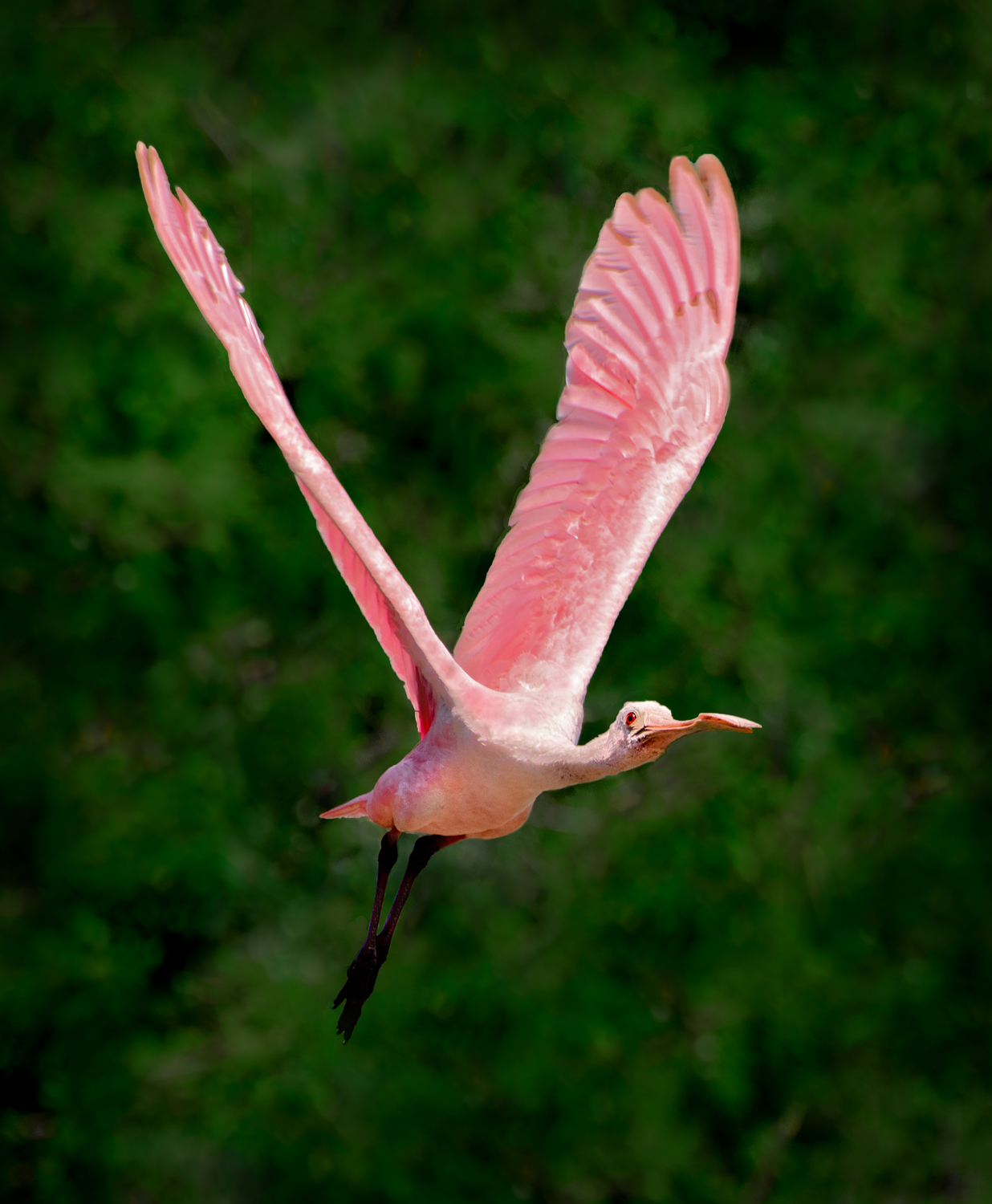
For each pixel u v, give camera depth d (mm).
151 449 15344
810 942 15922
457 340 15859
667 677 15719
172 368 15539
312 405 15758
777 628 16219
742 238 17031
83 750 15617
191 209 6188
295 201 16422
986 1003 16500
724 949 15414
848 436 16922
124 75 16422
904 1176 16016
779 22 17859
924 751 16984
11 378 15734
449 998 14906
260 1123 14383
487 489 15750
